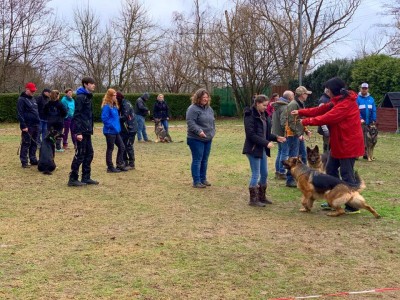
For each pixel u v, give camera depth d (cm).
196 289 453
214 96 3291
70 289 449
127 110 1130
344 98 731
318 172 757
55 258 533
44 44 3400
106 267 507
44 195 859
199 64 3319
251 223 691
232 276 486
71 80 3956
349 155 736
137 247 575
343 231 654
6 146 1606
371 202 822
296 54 3250
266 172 812
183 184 975
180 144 1727
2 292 439
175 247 576
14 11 3200
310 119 739
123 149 1116
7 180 995
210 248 574
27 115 1148
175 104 3150
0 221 686
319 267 516
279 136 887
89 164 955
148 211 752
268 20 3183
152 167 1189
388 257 551
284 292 448
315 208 789
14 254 545
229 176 1068
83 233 631
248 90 3281
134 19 3716
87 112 927
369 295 443
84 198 838
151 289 451
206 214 739
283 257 546
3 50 3195
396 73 2286
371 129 1298
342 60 2886
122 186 947
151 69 3878
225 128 2509
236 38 3191
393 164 1254
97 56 3769
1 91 3281
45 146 1075
